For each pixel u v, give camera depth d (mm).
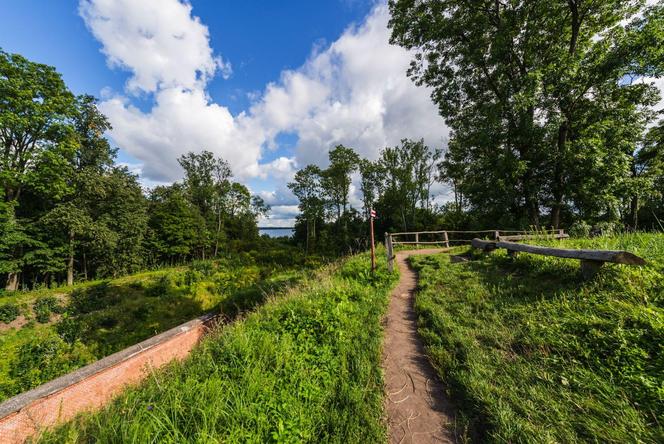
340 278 6871
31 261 19062
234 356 3115
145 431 2061
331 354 3379
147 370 4203
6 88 18000
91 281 21641
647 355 2316
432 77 16500
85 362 10938
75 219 20359
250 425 2215
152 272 23938
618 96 12828
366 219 39062
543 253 4660
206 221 40031
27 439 2781
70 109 21484
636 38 10859
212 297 19219
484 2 13797
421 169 31812
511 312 3664
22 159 19453
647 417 1895
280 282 8766
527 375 2484
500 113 13719
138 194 29906
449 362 2945
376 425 2250
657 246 4281
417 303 4816
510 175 13812
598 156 11781
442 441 2080
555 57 12555
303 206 44062
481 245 7328
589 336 2730
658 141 16703
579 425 1926
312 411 2398
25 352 10570
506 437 1905
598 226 13188
